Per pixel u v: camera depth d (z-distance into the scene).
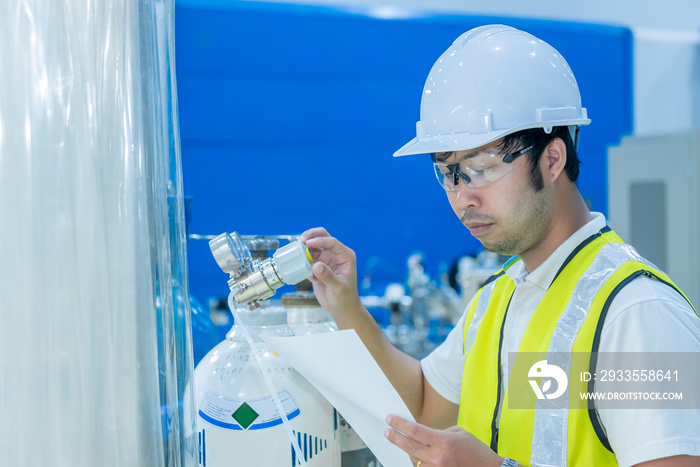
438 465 0.92
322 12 5.18
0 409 0.65
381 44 5.30
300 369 0.93
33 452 0.65
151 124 0.71
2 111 0.65
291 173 5.17
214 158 5.03
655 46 5.81
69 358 0.66
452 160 1.10
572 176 1.13
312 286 1.33
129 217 0.68
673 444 0.87
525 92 1.08
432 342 3.90
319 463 0.94
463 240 5.46
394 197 5.36
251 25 5.05
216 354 1.00
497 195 1.08
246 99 5.07
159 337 0.72
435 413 1.43
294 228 5.18
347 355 0.91
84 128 0.67
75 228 0.66
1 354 0.65
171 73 0.77
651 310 0.96
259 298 0.99
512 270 1.25
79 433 0.66
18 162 0.65
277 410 0.92
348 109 5.26
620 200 4.04
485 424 1.19
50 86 0.66
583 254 1.10
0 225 0.65
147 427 0.69
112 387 0.67
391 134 5.35
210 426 0.92
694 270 3.70
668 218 3.79
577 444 1.01
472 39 1.17
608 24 5.71
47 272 0.65
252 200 5.11
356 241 5.30
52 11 0.66
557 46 5.55
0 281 0.65
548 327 1.09
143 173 0.70
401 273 5.36
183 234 0.79
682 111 5.88
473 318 1.33
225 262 0.98
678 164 3.74
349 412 0.95
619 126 5.70
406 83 5.36
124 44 0.68
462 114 1.10
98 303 0.67
